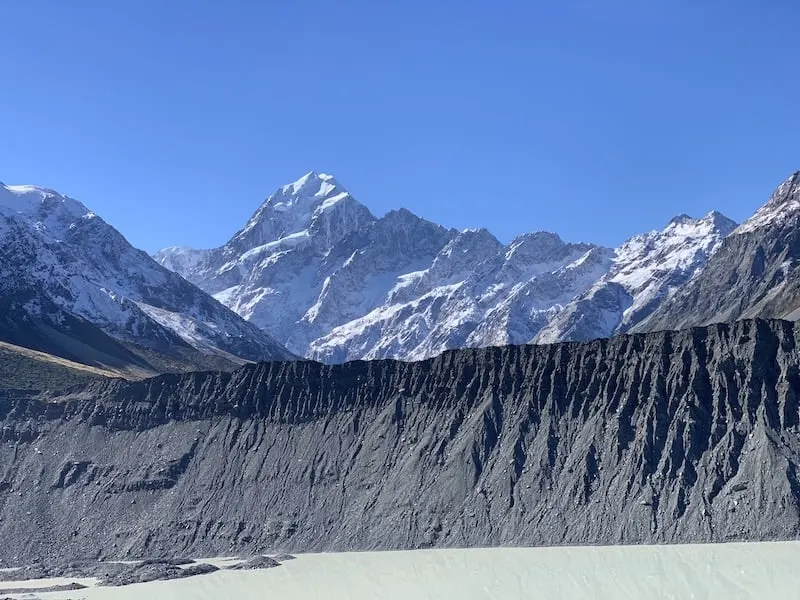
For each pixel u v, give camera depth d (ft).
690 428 623.77
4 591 594.24
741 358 646.74
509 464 650.02
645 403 651.66
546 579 517.96
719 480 595.47
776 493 573.33
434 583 532.73
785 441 601.21
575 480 626.23
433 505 647.97
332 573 576.61
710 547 550.77
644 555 547.49
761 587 466.70
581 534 596.70
